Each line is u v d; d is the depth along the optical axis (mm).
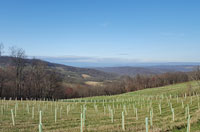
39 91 75375
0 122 18344
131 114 24625
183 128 14281
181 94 56469
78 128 15711
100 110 31375
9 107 30031
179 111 24344
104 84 114125
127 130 14461
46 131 14727
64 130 15039
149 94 65500
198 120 16484
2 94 66562
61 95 84375
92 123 18594
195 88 61594
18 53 64062
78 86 102500
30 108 30188
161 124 16328
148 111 26688
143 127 15148
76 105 38688
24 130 15438
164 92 65438
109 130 14617
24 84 70688
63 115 24219
